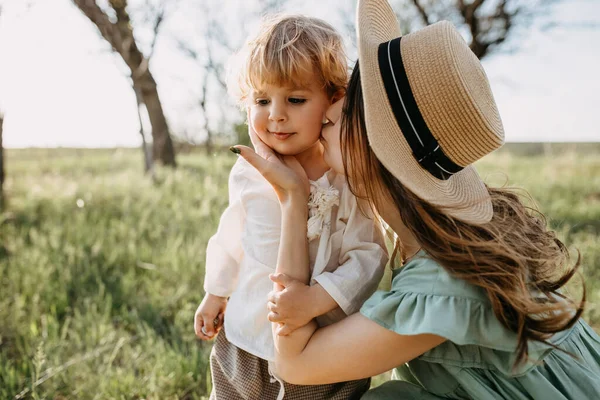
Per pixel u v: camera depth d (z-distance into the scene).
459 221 1.33
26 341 2.89
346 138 1.38
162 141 12.21
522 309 1.24
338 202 1.55
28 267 3.99
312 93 1.54
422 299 1.31
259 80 1.52
